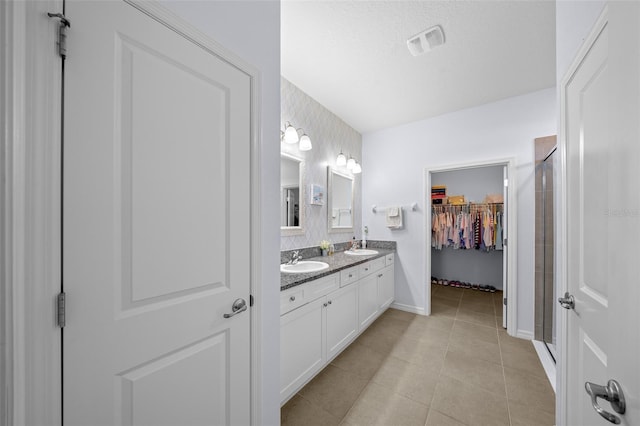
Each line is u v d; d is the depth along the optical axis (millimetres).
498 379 1771
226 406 967
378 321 2795
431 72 2119
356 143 3400
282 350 1461
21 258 534
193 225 860
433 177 4645
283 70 2102
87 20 634
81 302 622
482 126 2689
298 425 1389
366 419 1432
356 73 2141
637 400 405
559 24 1077
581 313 849
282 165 2262
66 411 598
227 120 978
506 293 2562
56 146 585
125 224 705
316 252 2633
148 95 750
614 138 474
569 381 951
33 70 553
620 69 455
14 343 522
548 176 2223
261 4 1134
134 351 716
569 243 956
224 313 952
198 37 878
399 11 1504
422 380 1766
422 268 3043
